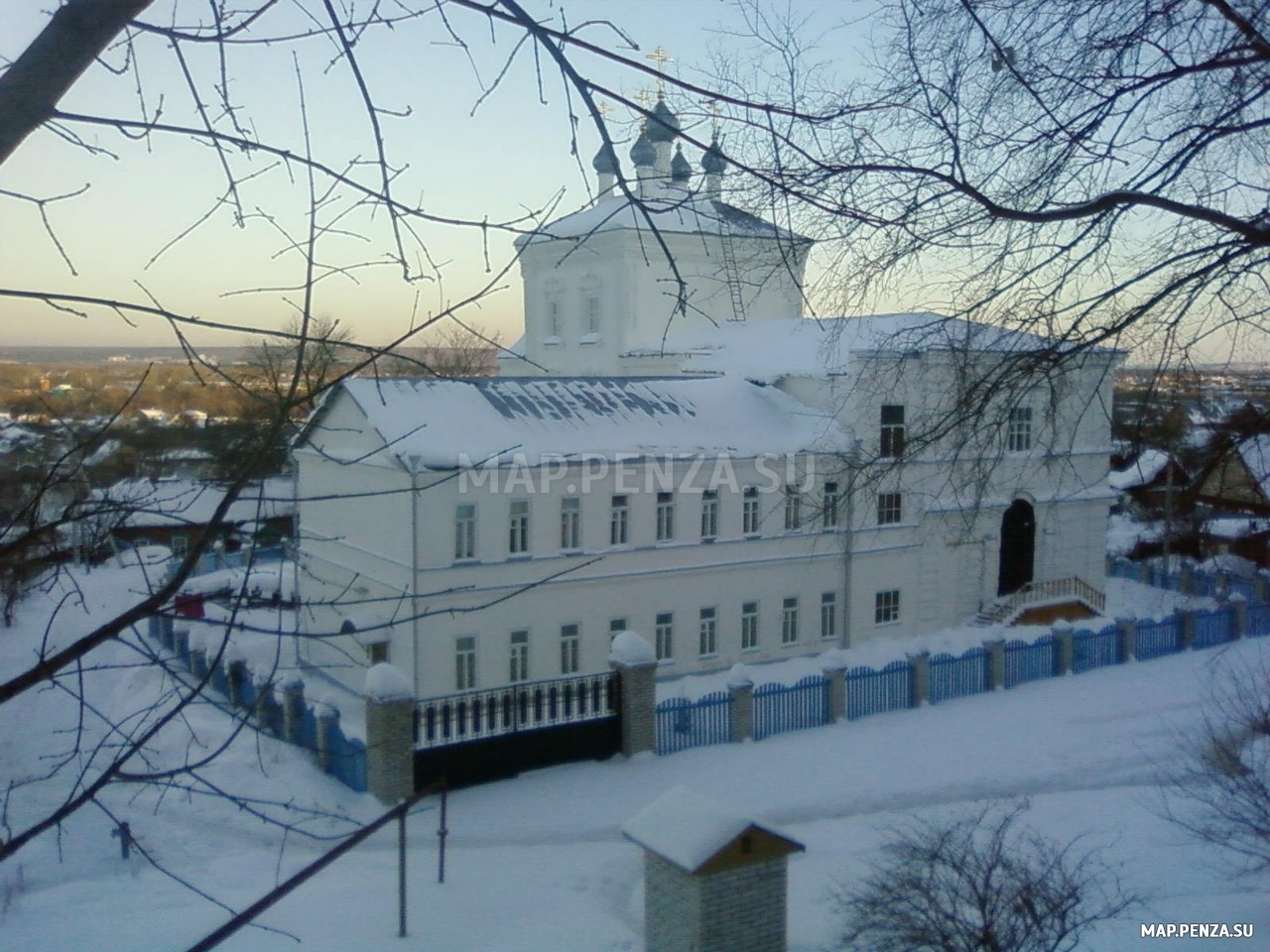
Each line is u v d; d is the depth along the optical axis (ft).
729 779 57.31
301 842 47.60
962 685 75.36
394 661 71.46
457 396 79.97
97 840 46.98
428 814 51.98
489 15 11.34
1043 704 72.59
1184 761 57.77
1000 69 17.04
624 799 54.24
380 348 11.59
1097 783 55.77
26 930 37.68
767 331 104.58
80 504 12.82
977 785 56.13
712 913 32.45
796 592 85.87
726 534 82.99
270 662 79.20
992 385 18.74
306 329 11.03
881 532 88.58
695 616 81.56
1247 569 111.86
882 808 53.26
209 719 63.57
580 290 119.03
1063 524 98.58
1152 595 109.81
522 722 58.13
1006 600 94.79
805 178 16.51
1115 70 16.76
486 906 40.52
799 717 67.36
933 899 29.32
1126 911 34.99
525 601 73.92
